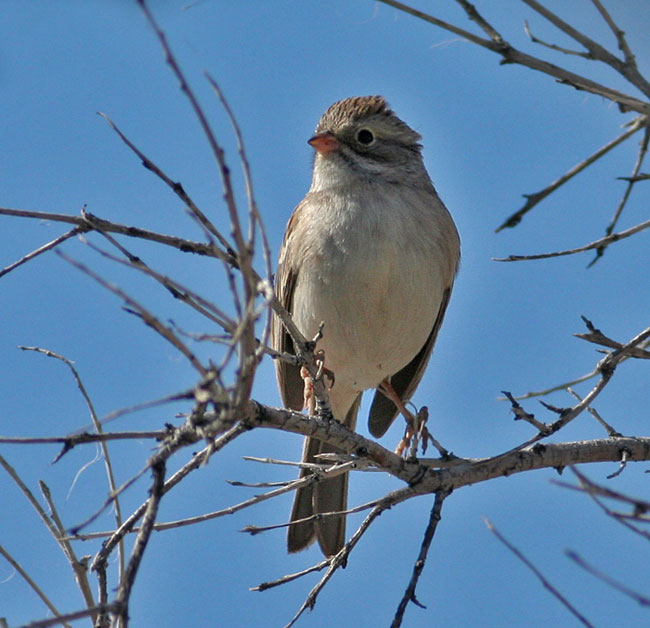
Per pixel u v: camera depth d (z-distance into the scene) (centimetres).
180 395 567
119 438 643
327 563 909
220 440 797
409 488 912
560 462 938
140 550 599
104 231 726
